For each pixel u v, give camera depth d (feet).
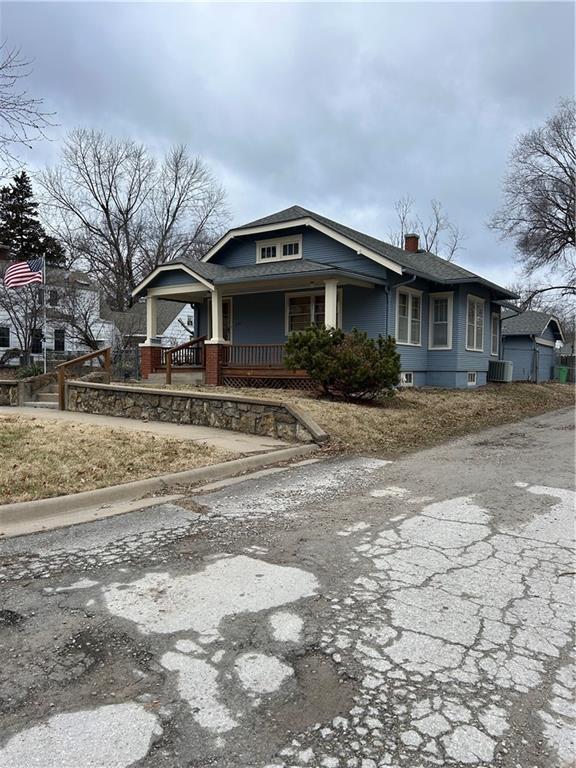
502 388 60.29
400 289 50.96
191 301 61.21
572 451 27.66
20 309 77.00
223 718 7.04
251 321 57.31
